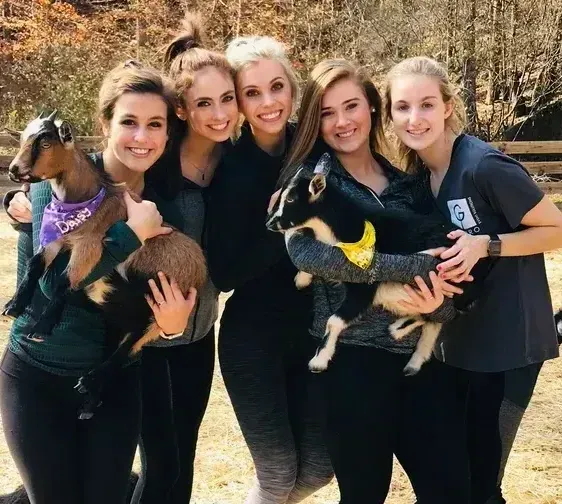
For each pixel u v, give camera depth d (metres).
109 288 2.91
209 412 5.29
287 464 3.35
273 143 3.38
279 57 3.29
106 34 19.11
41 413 2.75
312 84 3.17
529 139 16.34
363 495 2.91
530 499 4.23
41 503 2.76
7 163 13.37
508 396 3.11
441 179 3.25
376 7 17.02
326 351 2.98
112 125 2.96
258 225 3.21
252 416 3.31
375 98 3.32
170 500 3.35
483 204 3.06
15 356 2.80
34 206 2.95
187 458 3.44
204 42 3.60
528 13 15.80
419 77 3.14
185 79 3.13
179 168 3.21
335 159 3.29
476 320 3.09
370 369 2.92
